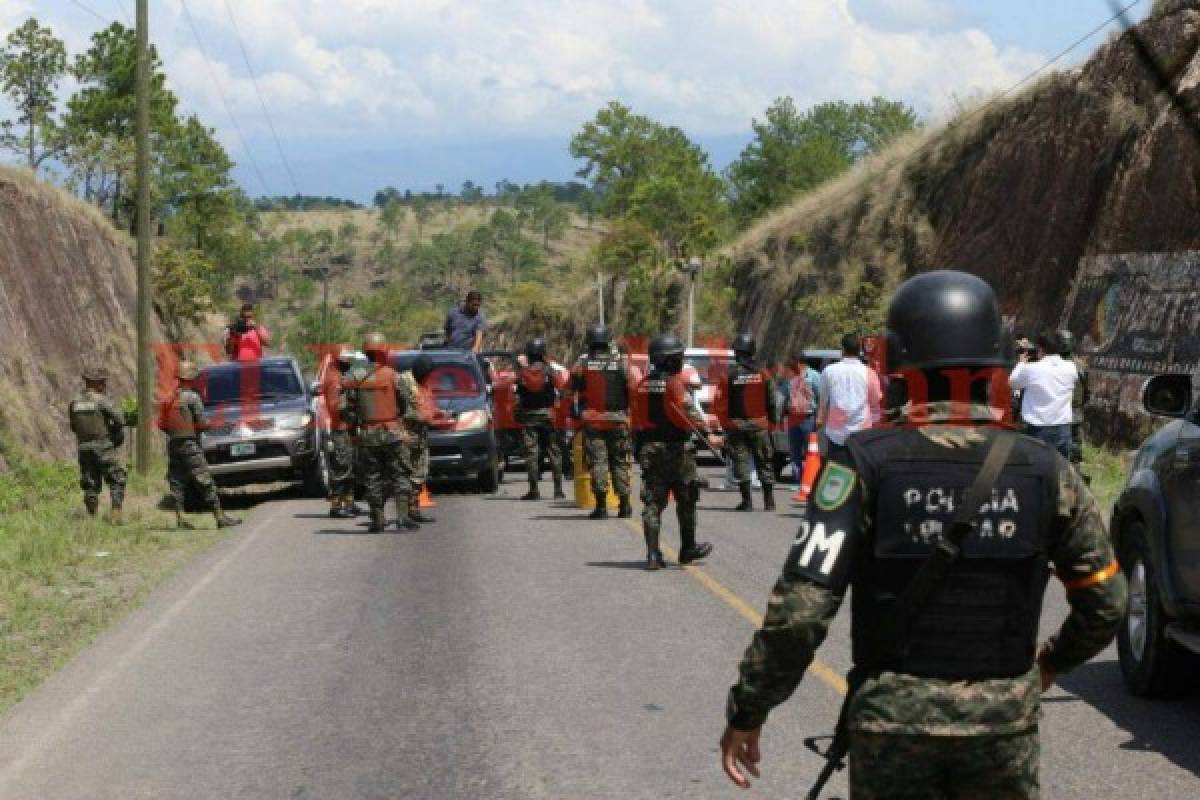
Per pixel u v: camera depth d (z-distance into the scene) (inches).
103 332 1322.6
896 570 128.3
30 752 281.3
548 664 349.4
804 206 2274.9
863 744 127.6
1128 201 1075.9
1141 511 309.3
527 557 541.3
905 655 126.8
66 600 469.4
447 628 398.6
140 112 967.0
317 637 390.0
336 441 709.3
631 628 394.0
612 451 677.9
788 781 250.5
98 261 1395.2
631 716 298.2
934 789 127.3
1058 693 319.6
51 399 1087.0
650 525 500.7
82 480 688.4
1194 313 956.6
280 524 682.2
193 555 577.6
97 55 1985.7
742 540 585.6
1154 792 242.5
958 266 1411.2
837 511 128.2
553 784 252.1
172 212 2223.2
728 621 402.6
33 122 1718.8
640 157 4694.9
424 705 310.8
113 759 274.5
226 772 264.1
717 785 249.1
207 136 2219.5
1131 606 317.4
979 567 127.1
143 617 427.2
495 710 305.3
